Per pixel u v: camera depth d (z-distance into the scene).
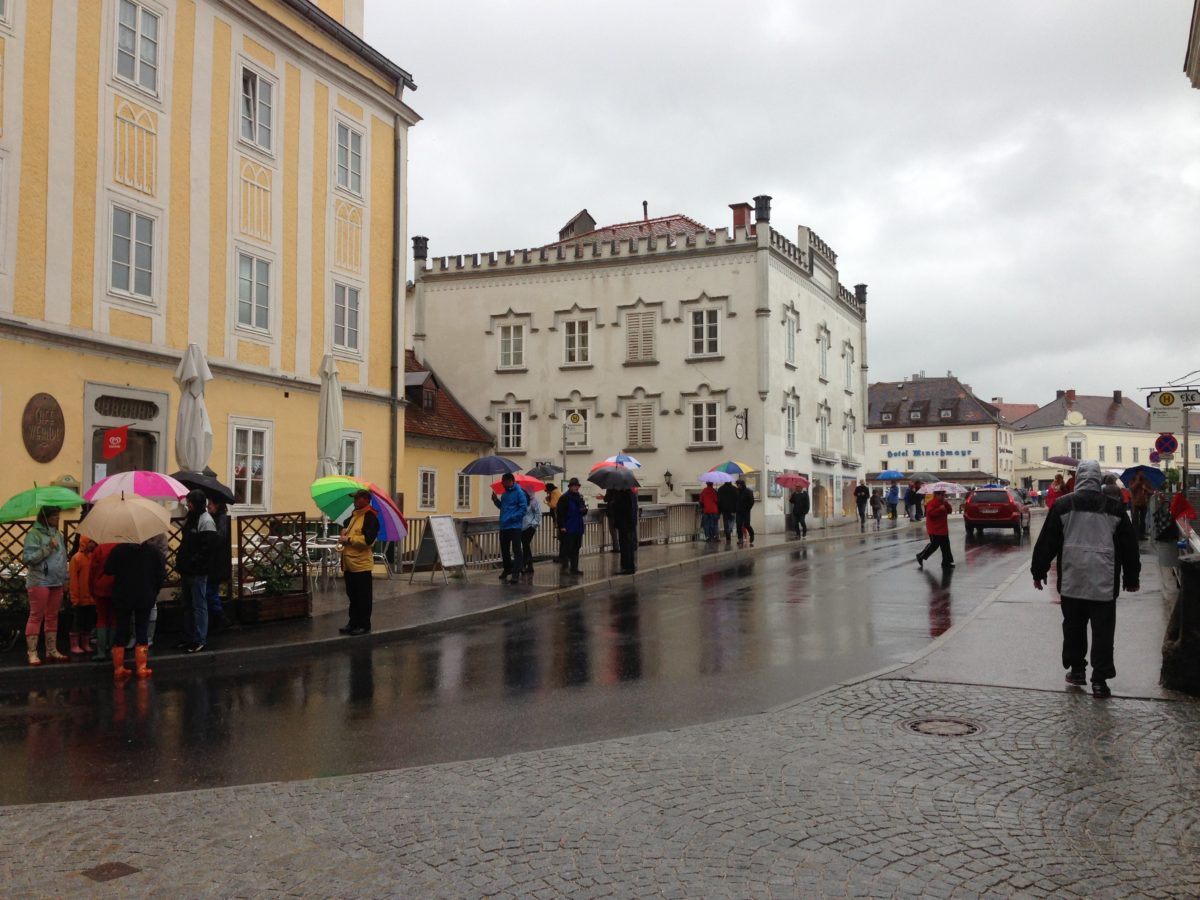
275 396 21.38
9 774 6.88
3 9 15.81
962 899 4.42
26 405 15.93
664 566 22.27
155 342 18.42
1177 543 19.06
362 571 12.77
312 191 22.67
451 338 40.31
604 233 42.91
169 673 10.88
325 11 24.11
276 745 7.59
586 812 5.62
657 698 9.05
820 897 4.44
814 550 28.52
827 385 44.53
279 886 4.66
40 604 10.70
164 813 5.74
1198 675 8.53
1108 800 5.75
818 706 8.21
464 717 8.44
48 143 16.47
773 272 37.19
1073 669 9.02
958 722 7.62
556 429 38.66
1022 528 36.31
